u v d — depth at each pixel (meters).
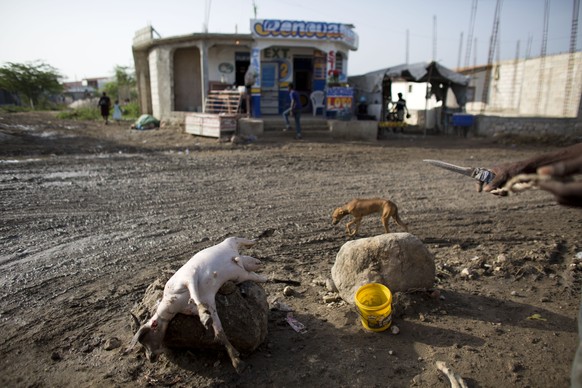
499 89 30.31
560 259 5.86
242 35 18.59
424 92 26.61
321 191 9.26
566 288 5.01
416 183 10.21
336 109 19.23
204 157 12.72
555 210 8.20
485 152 15.11
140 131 18.94
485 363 3.63
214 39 18.66
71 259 5.56
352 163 12.51
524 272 5.39
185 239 6.32
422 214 7.77
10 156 11.82
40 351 3.79
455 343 3.88
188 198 8.40
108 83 48.81
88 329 4.11
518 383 3.41
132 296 4.71
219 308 3.54
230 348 3.35
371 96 20.28
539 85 26.23
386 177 10.79
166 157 12.55
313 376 3.48
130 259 5.61
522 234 6.83
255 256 5.82
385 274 4.45
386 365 3.61
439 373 3.50
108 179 9.70
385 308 3.94
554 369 3.57
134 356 3.72
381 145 16.34
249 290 3.81
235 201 8.32
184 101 21.58
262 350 3.80
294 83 22.12
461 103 21.41
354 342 3.92
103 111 22.95
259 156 13.05
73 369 3.57
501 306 4.59
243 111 19.53
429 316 4.30
